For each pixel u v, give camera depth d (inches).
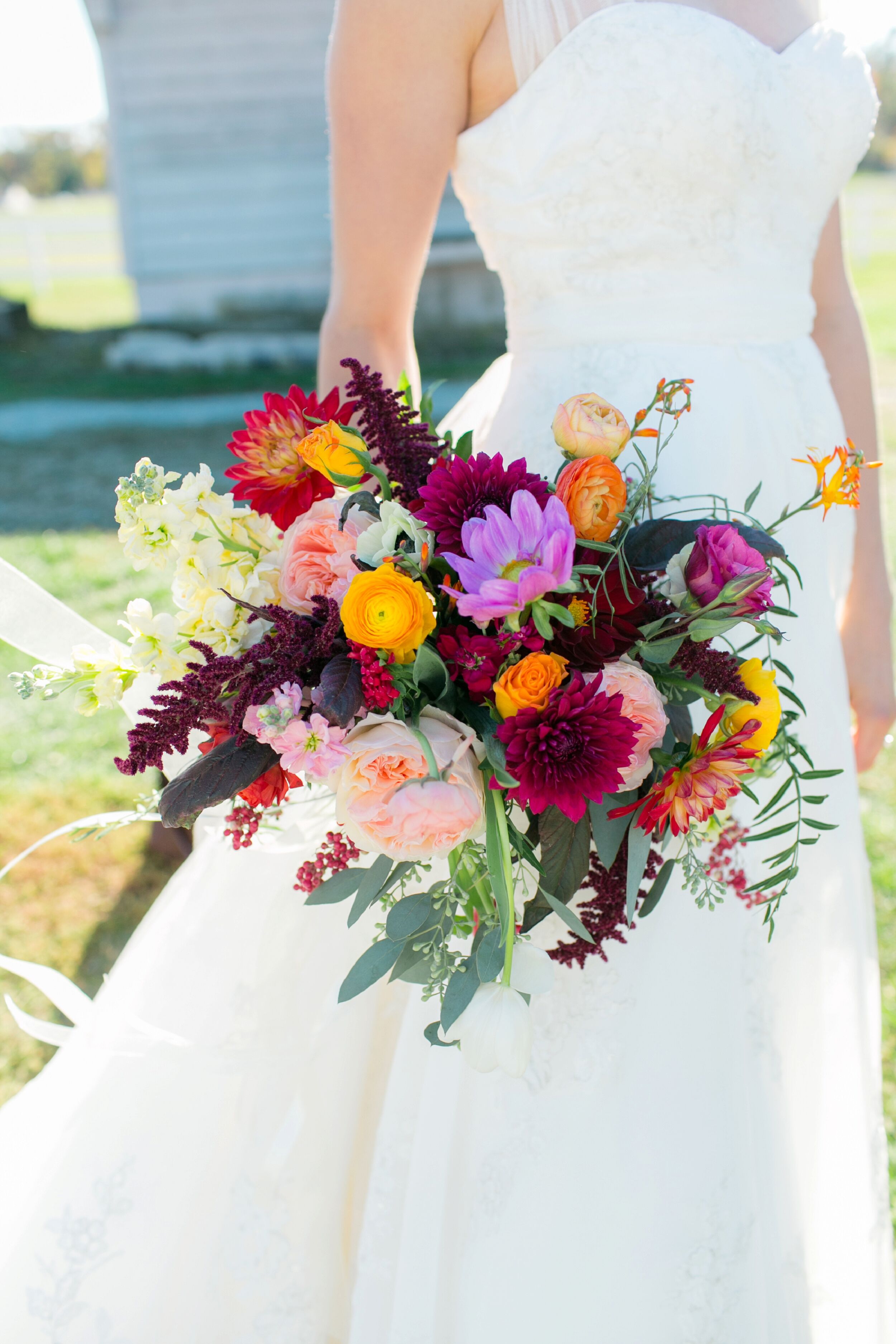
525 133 47.7
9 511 219.6
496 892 36.4
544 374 49.9
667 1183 47.2
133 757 34.4
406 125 47.2
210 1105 51.1
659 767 37.0
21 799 126.7
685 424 47.7
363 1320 49.1
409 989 50.6
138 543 37.4
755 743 37.1
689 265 47.9
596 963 47.1
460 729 35.6
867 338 60.9
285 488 37.7
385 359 51.1
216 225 374.0
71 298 640.4
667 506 47.2
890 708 62.6
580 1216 47.5
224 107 356.8
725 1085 47.9
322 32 346.0
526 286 50.4
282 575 37.1
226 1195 50.8
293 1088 51.0
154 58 348.8
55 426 295.9
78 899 108.7
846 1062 55.3
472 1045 36.0
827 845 54.3
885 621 61.9
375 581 32.8
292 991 50.8
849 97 49.6
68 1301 49.6
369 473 37.7
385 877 39.4
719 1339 47.3
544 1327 47.9
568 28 46.4
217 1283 50.4
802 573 51.8
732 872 45.0
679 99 45.3
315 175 367.9
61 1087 53.6
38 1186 51.2
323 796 44.8
